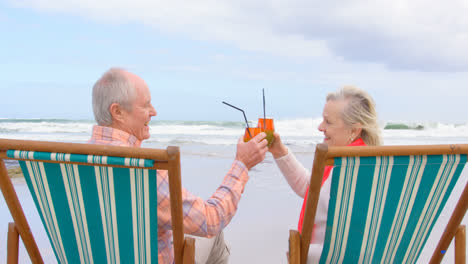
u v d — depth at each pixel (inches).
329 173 62.2
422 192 49.4
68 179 48.0
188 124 653.3
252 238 120.8
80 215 50.9
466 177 205.3
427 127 660.1
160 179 54.1
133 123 59.3
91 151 43.7
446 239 56.6
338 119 67.7
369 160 45.1
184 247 50.8
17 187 168.7
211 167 222.7
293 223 134.0
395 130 663.8
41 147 44.6
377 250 55.4
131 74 60.2
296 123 615.5
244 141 64.5
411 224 52.7
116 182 47.1
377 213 51.1
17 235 55.2
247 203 155.2
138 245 52.1
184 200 53.9
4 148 45.8
